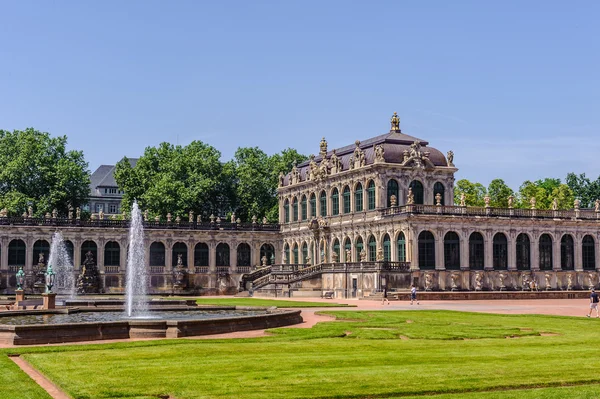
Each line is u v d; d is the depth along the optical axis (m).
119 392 30.30
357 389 30.86
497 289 122.50
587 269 130.88
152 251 145.75
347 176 136.75
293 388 31.00
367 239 129.75
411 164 129.62
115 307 76.19
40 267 135.12
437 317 68.81
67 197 157.00
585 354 40.88
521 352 41.78
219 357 39.69
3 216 136.75
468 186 179.25
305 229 148.38
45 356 39.78
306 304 93.94
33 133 158.50
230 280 150.12
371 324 59.00
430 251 119.19
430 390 30.80
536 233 126.88
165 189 158.62
